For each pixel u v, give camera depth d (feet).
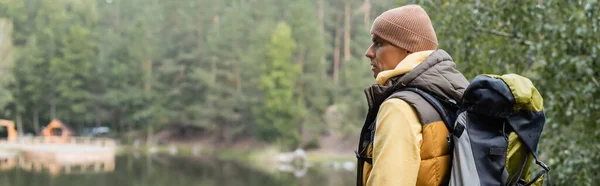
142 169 111.75
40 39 175.22
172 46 174.50
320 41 141.38
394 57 5.54
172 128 177.99
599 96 13.56
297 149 134.82
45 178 94.63
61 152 143.02
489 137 4.85
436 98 5.06
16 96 167.84
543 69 14.96
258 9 166.91
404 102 4.92
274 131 142.51
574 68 13.80
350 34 169.37
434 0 16.61
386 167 4.69
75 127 189.78
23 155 132.46
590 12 12.55
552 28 14.10
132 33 176.65
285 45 137.69
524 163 4.96
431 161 4.91
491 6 15.58
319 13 169.17
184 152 156.87
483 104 4.84
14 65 158.20
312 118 136.98
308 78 138.21
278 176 98.58
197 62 167.84
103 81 182.70
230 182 91.56
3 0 184.24
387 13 5.62
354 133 126.82
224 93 156.76
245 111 153.69
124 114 178.70
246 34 158.92
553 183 14.93
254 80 146.51
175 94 168.86
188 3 175.94
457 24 16.11
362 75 126.31
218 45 155.53
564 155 14.82
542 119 4.97
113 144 165.07
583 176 14.23
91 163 121.80
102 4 238.27
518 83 4.86
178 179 96.43
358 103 125.70
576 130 15.08
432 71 5.12
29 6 191.21
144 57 174.91
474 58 16.15
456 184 4.84
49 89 174.09
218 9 175.01
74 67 173.68
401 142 4.75
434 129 4.87
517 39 15.62
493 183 4.74
